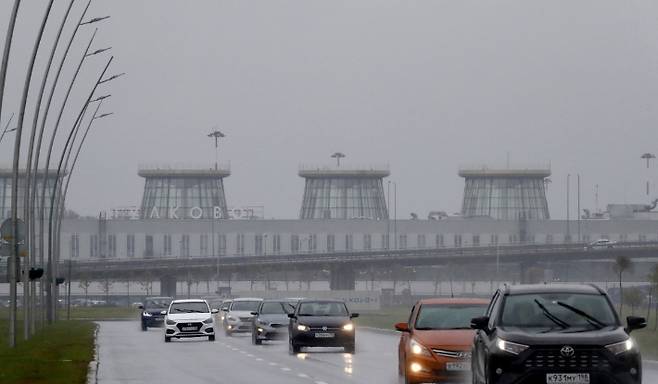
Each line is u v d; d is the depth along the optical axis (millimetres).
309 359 112438
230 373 93250
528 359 55688
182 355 121250
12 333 126625
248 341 158000
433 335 75875
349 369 97188
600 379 55312
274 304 148500
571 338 55844
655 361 101500
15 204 128875
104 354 123750
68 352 120688
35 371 93250
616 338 56000
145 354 123438
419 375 75062
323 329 119938
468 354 74625
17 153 129250
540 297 59469
